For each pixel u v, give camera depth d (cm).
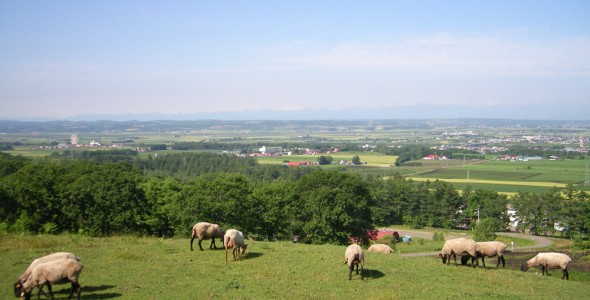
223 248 2981
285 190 6775
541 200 10675
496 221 10612
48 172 5353
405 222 12094
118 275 2191
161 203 6388
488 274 2658
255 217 5988
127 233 5228
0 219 4675
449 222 11650
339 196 6081
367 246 6431
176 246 3034
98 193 5188
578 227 9900
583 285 2598
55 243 2847
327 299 1952
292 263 2589
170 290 1980
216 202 5200
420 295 2070
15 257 2441
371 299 1952
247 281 2177
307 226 6097
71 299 1811
